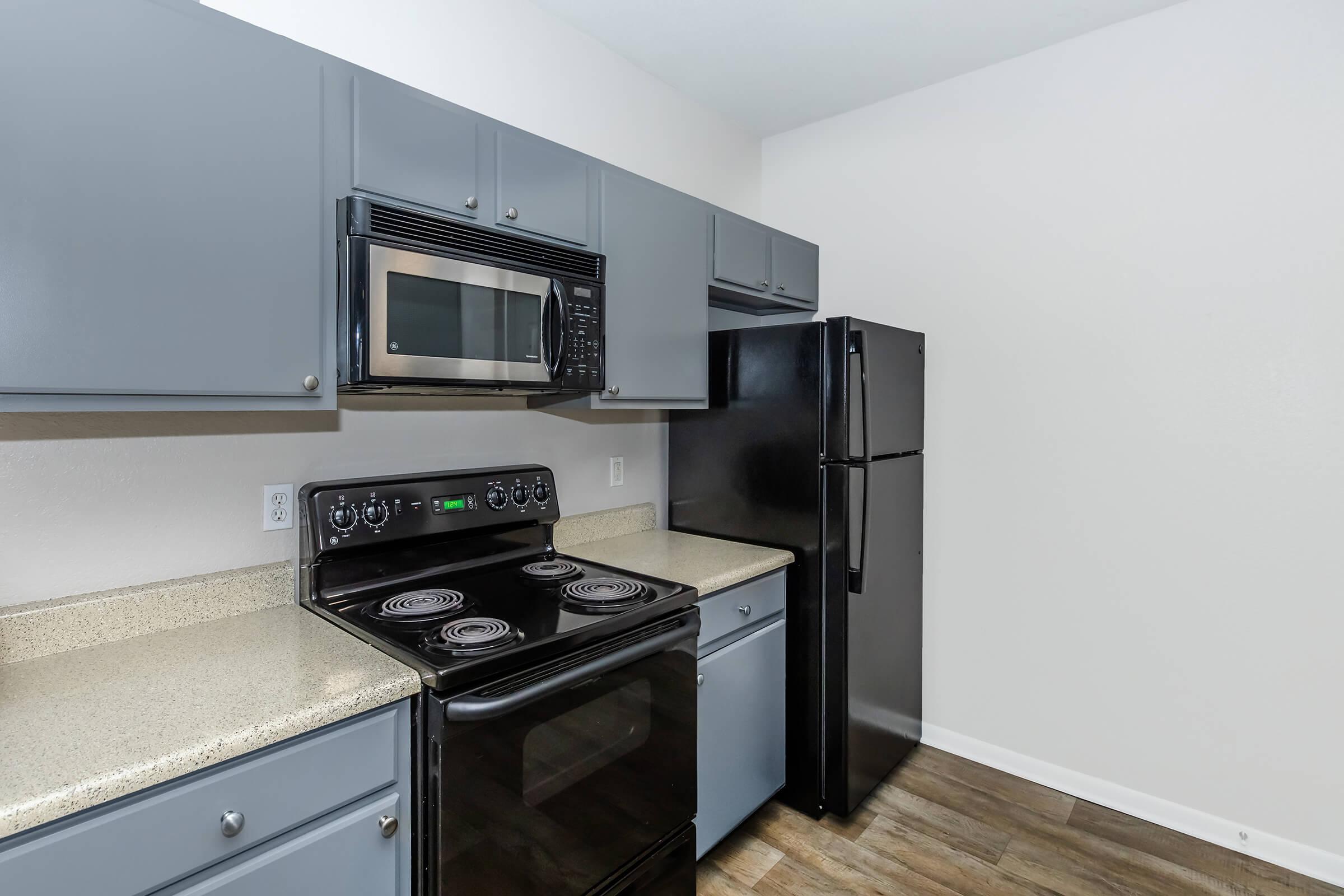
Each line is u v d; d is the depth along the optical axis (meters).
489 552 1.90
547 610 1.55
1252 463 1.99
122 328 1.09
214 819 0.97
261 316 1.26
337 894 1.11
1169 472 2.12
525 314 1.64
